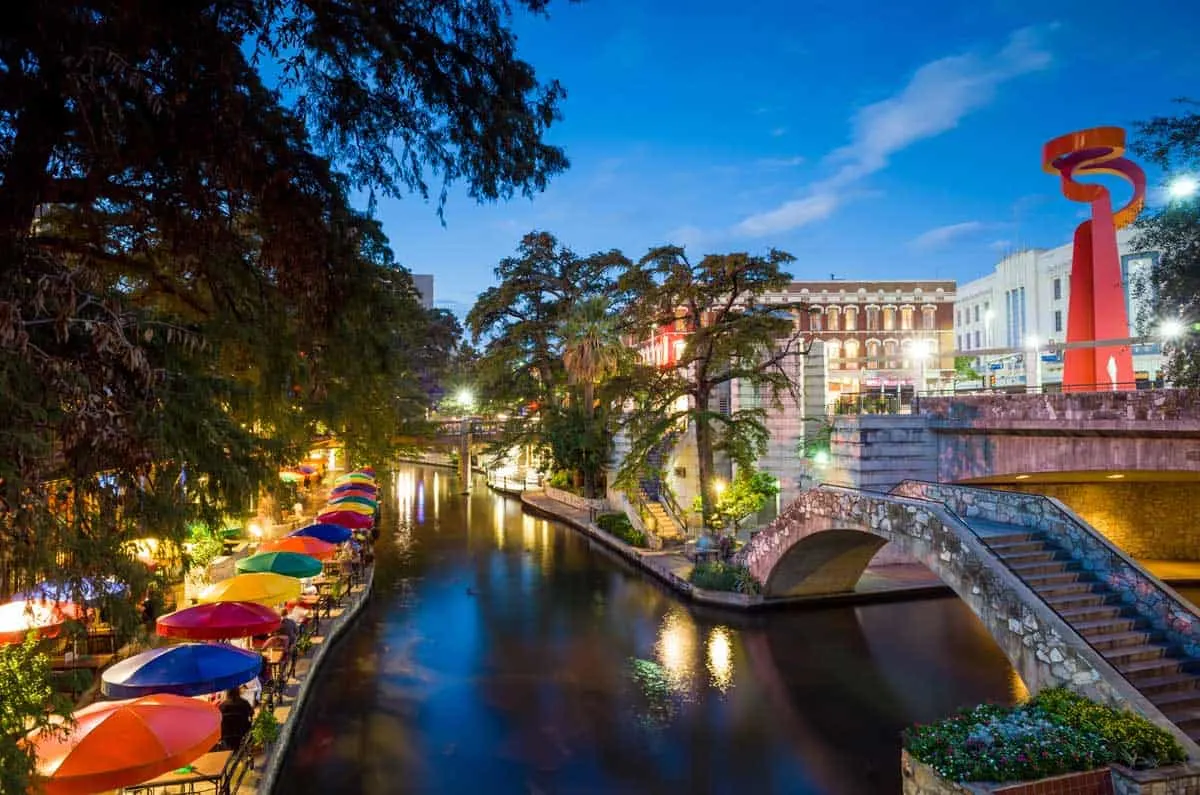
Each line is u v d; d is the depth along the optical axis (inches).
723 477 1417.3
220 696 587.2
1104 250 963.3
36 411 241.3
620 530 1396.4
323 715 649.6
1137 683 483.2
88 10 253.9
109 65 245.4
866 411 1253.1
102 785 344.2
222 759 501.0
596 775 547.8
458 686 715.4
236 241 360.2
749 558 995.9
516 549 1402.6
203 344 319.3
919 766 429.1
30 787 247.1
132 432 281.0
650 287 1205.7
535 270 1984.5
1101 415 827.4
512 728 623.8
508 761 568.1
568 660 786.2
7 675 300.0
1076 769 404.5
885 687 706.8
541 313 2006.6
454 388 2878.9
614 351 1705.2
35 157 267.3
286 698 626.8
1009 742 417.1
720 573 1006.4
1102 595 557.9
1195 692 482.3
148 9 259.8
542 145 378.0
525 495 2137.1
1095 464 857.5
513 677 738.2
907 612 946.1
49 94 257.4
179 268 386.6
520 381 2010.3
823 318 2834.6
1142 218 681.6
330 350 446.9
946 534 610.9
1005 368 2172.7
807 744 593.3
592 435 1734.7
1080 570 587.8
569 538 1525.6
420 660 786.8
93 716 378.0
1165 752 407.5
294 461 412.8
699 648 821.2
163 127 290.7
